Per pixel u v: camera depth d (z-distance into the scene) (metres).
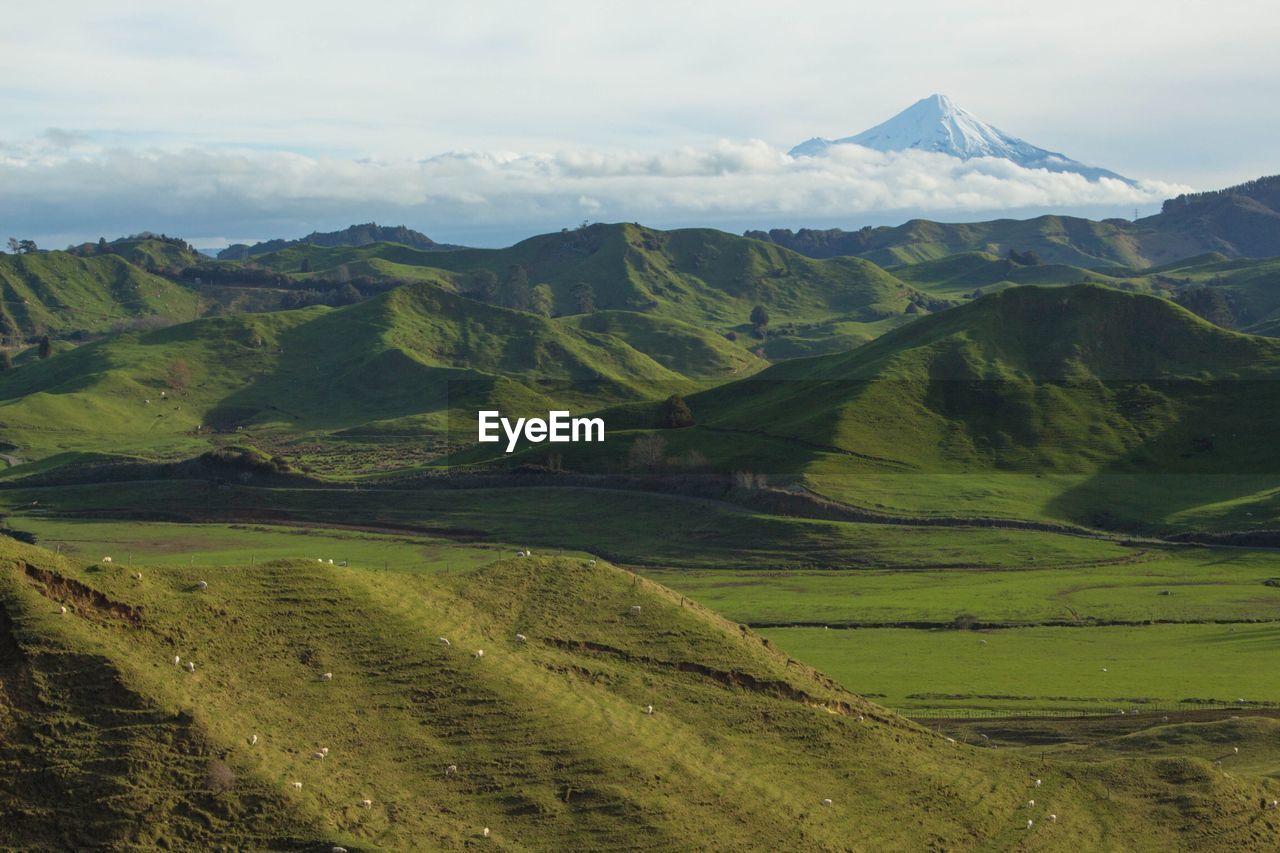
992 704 101.44
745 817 65.94
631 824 63.19
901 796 72.19
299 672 68.88
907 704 101.50
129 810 55.84
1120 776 78.94
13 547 66.62
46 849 54.19
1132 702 101.81
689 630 84.44
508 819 62.50
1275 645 122.44
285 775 60.28
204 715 61.50
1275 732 90.00
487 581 86.38
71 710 59.16
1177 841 71.81
